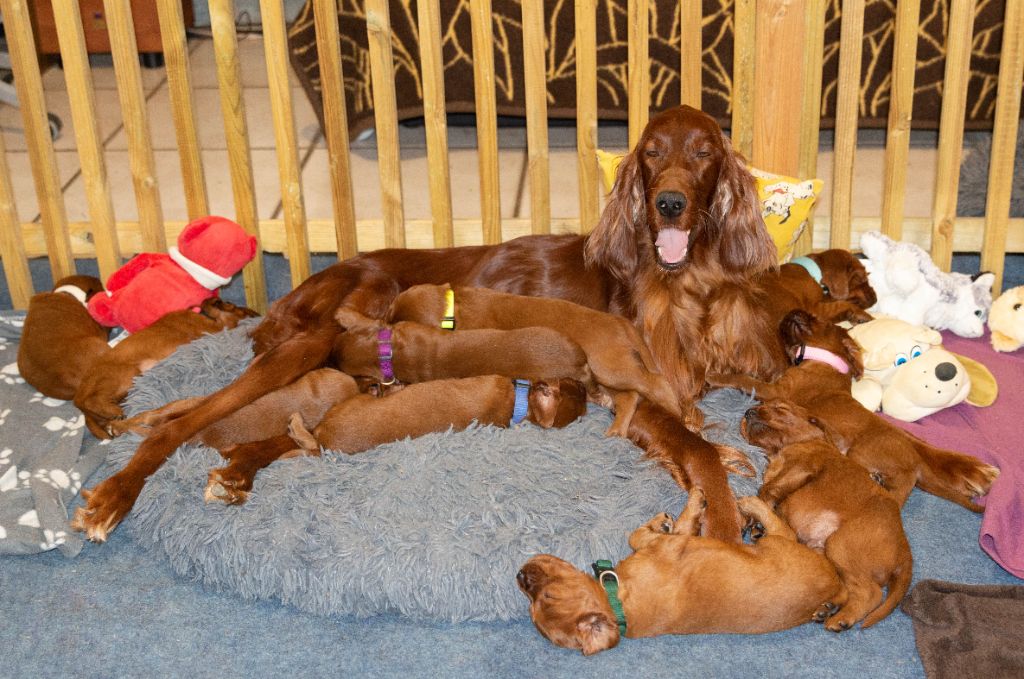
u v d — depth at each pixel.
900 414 2.94
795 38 3.18
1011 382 3.14
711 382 2.99
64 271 3.59
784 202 3.14
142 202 3.43
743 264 2.88
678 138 2.73
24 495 2.76
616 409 2.76
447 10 4.04
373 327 2.83
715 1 4.02
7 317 3.52
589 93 3.29
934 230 3.46
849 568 2.33
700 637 2.35
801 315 2.89
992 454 2.76
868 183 4.06
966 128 4.08
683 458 2.60
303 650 2.35
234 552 2.46
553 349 2.72
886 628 2.37
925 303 3.25
